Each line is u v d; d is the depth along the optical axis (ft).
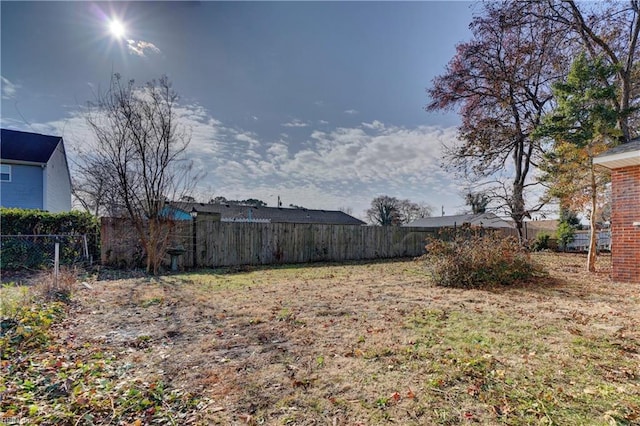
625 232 24.08
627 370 9.37
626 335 12.23
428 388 8.42
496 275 23.17
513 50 43.75
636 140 24.49
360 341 11.76
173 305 17.10
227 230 35.63
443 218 116.78
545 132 30.68
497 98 45.75
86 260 30.50
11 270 27.09
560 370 9.39
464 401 7.84
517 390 8.29
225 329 13.29
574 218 61.82
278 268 34.32
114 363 10.12
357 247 45.44
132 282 23.90
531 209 46.62
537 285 23.20
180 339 12.19
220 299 18.51
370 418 7.21
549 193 35.91
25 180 52.75
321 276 28.35
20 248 27.91
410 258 46.96
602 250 56.75
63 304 16.34
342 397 8.06
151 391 8.38
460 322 13.98
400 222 138.00
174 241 32.01
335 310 16.08
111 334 12.73
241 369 9.63
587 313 15.42
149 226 29.60
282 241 39.45
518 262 24.50
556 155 32.89
